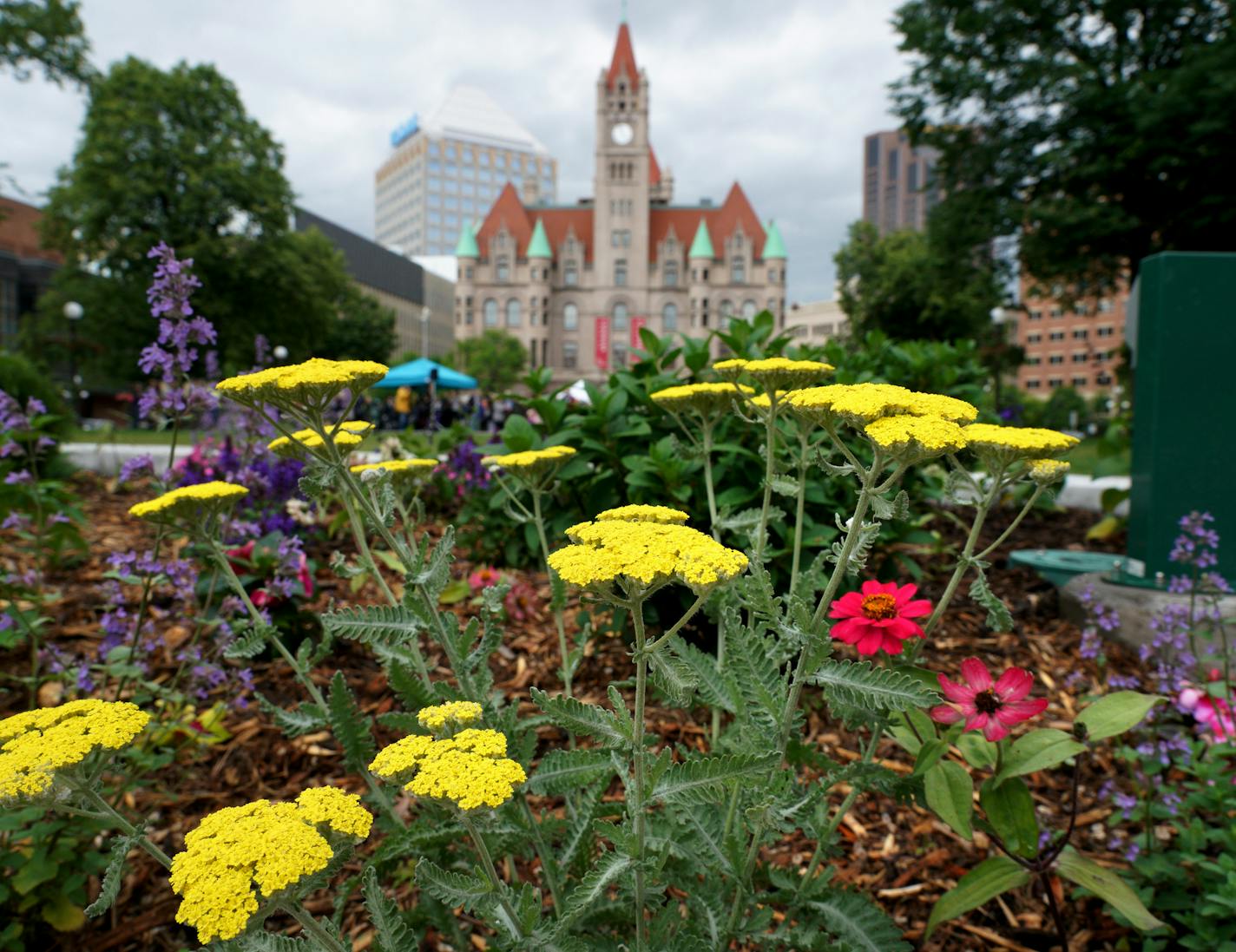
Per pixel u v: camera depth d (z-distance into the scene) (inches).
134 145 1201.4
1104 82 771.4
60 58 894.4
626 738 48.9
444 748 48.8
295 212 1358.3
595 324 3799.2
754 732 55.6
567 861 62.9
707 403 92.6
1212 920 74.2
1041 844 81.4
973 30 809.5
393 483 91.5
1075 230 733.9
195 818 100.3
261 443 196.7
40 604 123.1
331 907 84.8
